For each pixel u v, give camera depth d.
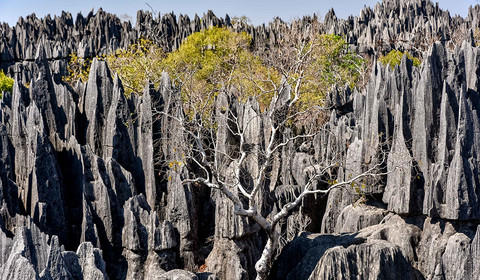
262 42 106.44
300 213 38.66
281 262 32.72
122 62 63.84
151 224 31.22
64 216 32.62
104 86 38.47
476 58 33.66
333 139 42.09
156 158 36.56
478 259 29.78
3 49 129.12
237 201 30.61
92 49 120.44
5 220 30.53
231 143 38.84
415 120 34.38
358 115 46.81
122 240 32.19
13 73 115.69
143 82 59.47
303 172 40.50
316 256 30.72
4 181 31.28
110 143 36.94
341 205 38.69
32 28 140.38
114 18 146.38
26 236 25.02
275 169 39.88
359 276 29.23
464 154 31.50
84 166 34.19
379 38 125.31
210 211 36.09
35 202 31.84
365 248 29.72
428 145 33.31
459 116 31.86
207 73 66.94
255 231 32.28
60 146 35.53
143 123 37.16
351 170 35.94
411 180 33.31
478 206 31.03
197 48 85.56
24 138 34.72
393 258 29.53
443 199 32.00
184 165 34.88
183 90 46.41
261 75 56.50
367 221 35.59
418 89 34.19
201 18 142.00
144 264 31.42
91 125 37.88
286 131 41.28
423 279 31.94
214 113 41.94
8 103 42.50
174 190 32.91
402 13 155.25
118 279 32.22
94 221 33.44
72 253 23.84
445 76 33.75
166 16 138.12
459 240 30.47
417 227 33.56
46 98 37.34
